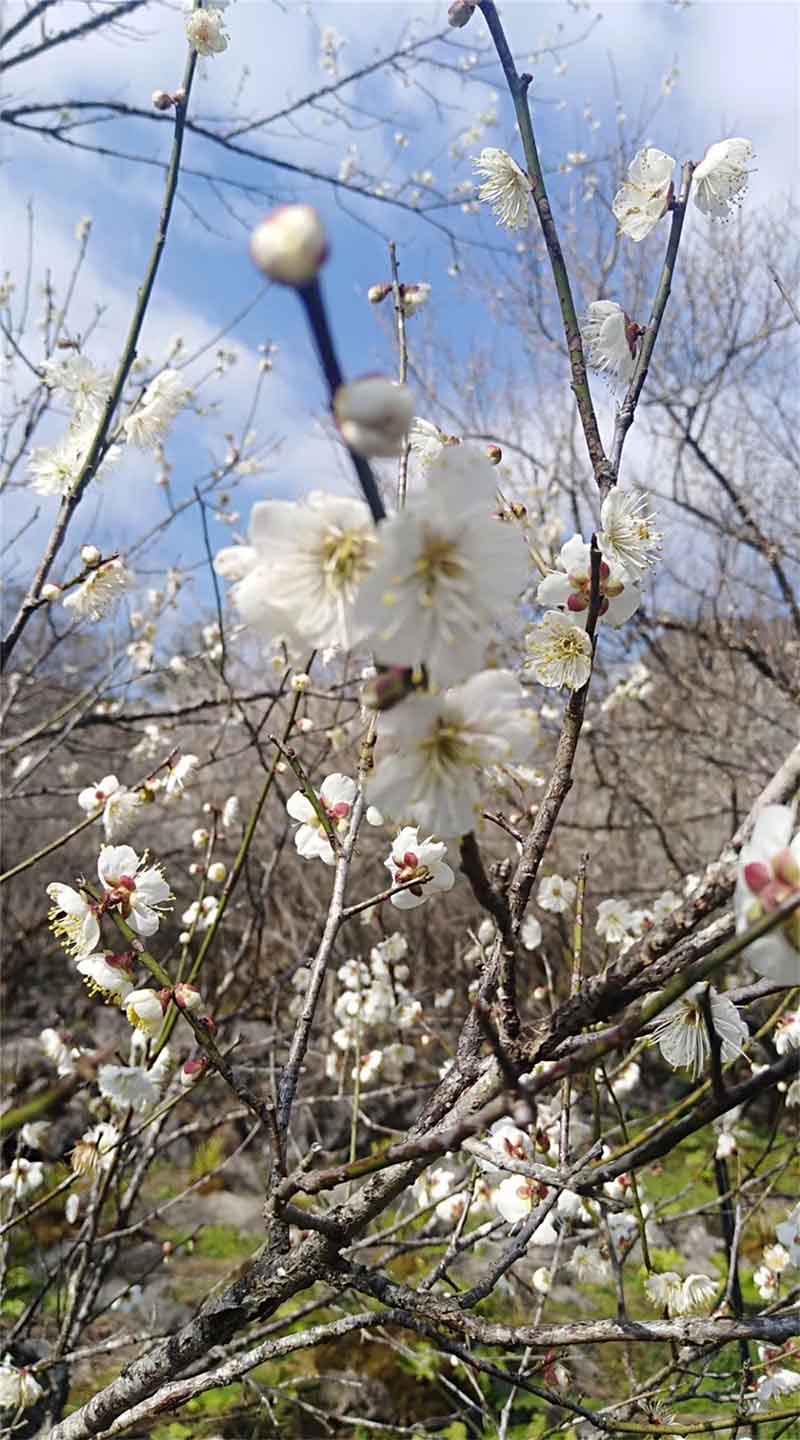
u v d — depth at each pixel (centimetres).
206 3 212
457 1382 360
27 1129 273
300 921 692
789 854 85
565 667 137
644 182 169
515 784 187
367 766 153
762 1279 256
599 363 167
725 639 629
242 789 758
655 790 796
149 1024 153
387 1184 131
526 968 598
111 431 246
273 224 66
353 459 76
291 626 86
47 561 222
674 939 107
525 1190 187
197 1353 145
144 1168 285
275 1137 132
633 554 148
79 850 897
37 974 825
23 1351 330
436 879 156
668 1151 104
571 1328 118
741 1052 125
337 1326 138
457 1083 134
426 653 78
